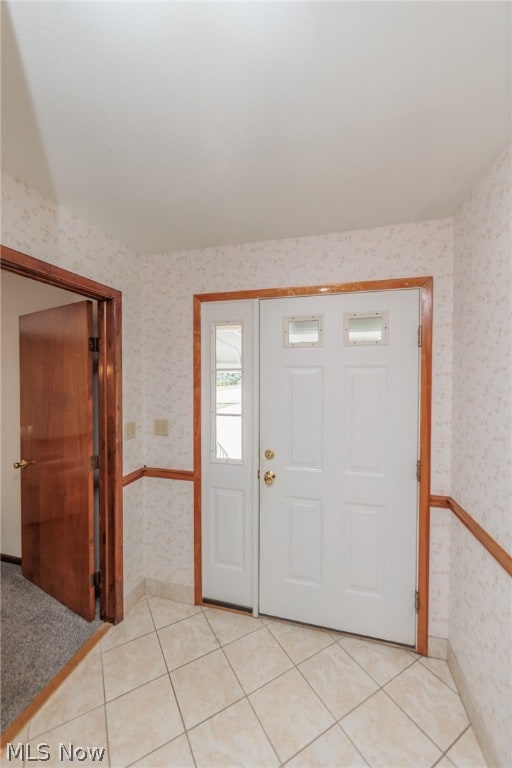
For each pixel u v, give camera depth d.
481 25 0.76
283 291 1.92
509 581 1.11
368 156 1.22
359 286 1.80
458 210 1.60
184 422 2.12
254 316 1.98
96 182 1.38
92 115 1.02
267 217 1.67
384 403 1.80
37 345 2.14
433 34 0.78
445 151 1.19
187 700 1.46
